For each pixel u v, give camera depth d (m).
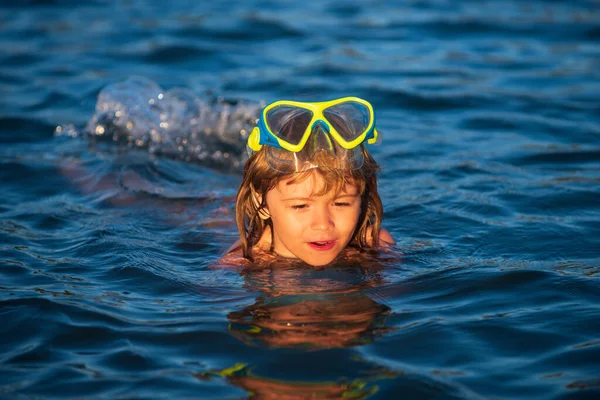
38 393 5.36
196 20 24.03
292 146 7.01
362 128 7.32
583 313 6.51
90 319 6.48
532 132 13.77
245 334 6.21
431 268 7.71
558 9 26.09
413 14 25.45
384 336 6.14
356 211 7.48
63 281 7.38
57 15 24.69
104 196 10.34
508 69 18.92
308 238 7.33
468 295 7.00
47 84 17.08
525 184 10.62
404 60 19.91
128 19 24.19
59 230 8.98
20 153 12.39
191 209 9.92
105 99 14.59
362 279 7.45
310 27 23.48
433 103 15.90
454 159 12.09
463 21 24.30
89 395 5.32
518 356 5.80
